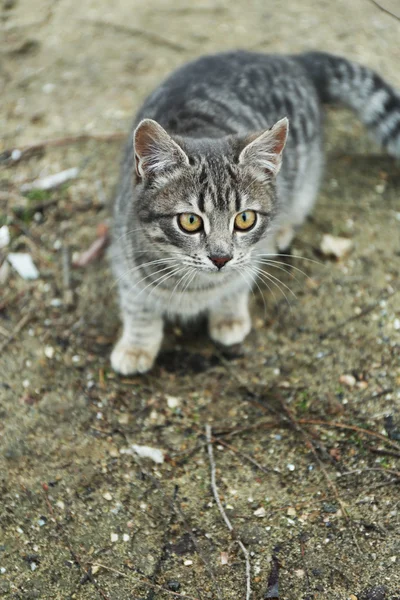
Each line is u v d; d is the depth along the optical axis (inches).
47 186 36.7
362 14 44.5
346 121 39.4
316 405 31.4
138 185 29.6
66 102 40.4
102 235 35.0
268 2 45.6
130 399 31.8
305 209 35.5
